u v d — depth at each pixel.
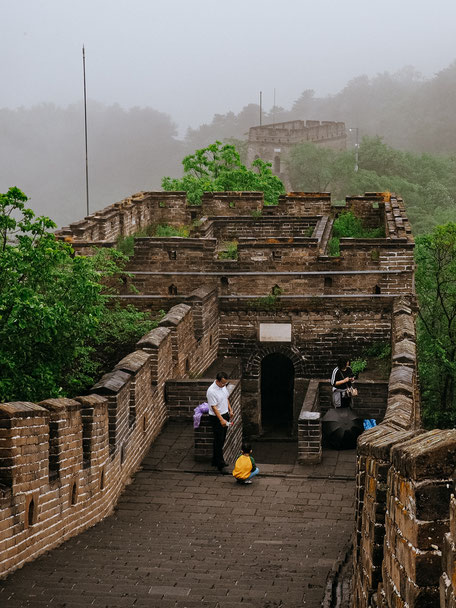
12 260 18.06
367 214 36.53
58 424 14.09
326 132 111.94
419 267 31.66
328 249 31.53
